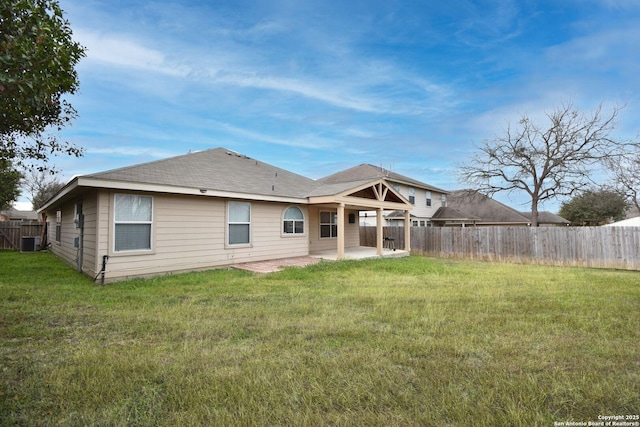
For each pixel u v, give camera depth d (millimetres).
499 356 3508
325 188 13719
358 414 2445
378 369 3178
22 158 7832
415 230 17047
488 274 9773
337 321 4746
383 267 10789
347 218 17031
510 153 23500
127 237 8336
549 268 11602
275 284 7699
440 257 15781
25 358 3389
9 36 2730
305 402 2586
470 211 28656
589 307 5668
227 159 13867
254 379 2955
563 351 3646
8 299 5996
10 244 18344
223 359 3396
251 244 11281
